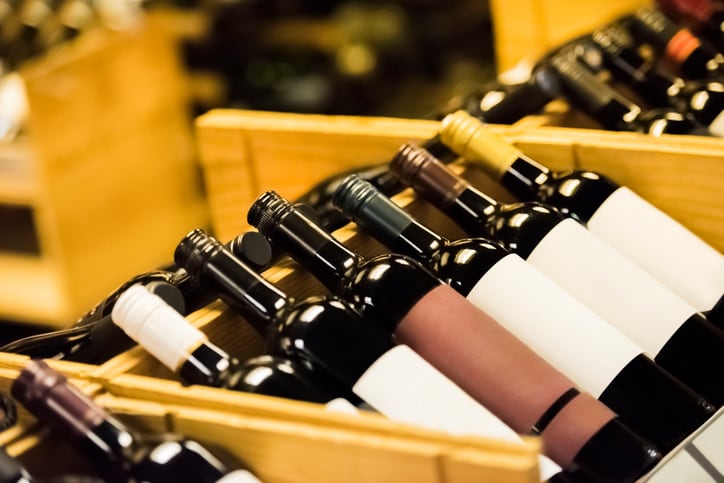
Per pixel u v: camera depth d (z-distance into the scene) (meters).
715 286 0.82
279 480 0.62
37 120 1.74
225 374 0.66
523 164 0.89
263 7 2.40
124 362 0.70
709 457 0.67
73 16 1.99
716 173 0.87
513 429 0.69
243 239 0.77
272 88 2.38
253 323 0.72
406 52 2.39
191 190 2.12
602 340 0.73
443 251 0.78
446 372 0.70
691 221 0.90
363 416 0.59
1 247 2.13
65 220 1.82
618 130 0.99
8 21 1.96
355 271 0.75
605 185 0.88
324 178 1.04
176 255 0.74
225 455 0.62
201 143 1.10
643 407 0.73
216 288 0.73
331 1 2.44
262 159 1.07
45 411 0.61
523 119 1.04
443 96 2.38
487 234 0.83
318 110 2.33
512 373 0.69
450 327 0.70
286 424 0.60
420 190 0.86
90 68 1.83
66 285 1.84
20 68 1.94
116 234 1.94
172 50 2.04
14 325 2.07
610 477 0.68
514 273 0.75
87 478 0.61
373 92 2.38
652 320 0.77
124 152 1.94
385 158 1.01
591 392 0.73
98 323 0.78
